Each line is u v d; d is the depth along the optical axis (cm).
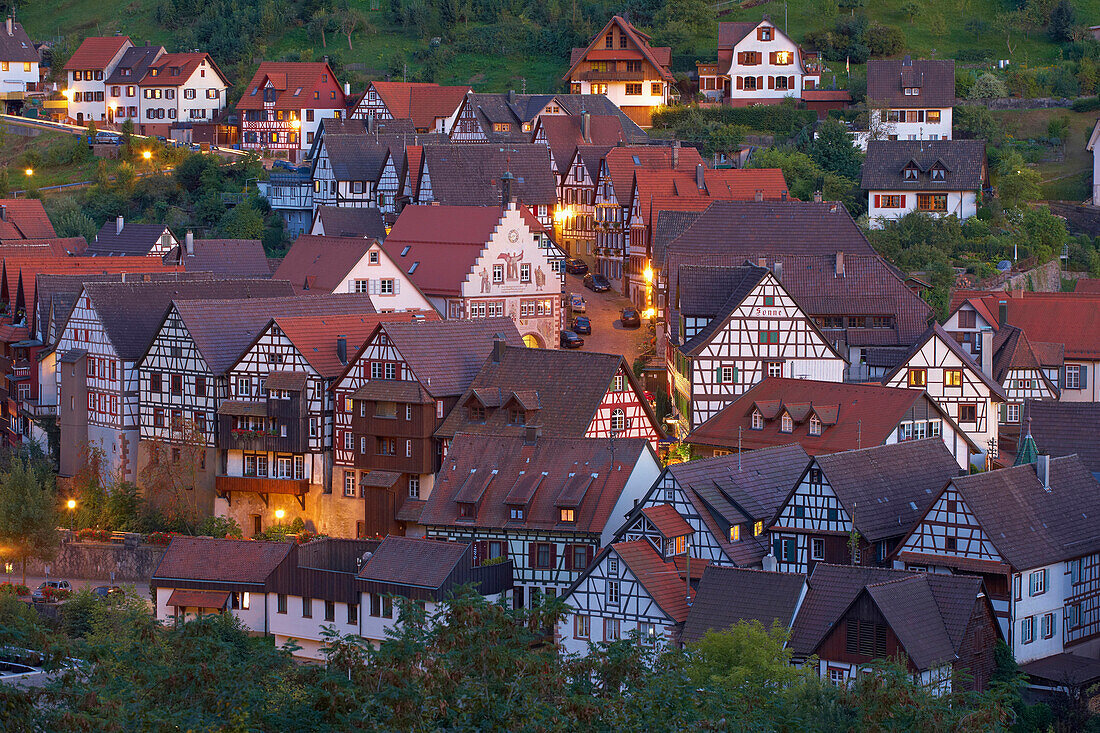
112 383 19762
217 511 18525
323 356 18250
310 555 15825
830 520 14325
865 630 12550
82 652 10244
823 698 10738
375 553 15425
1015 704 12594
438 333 18000
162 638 11100
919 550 14150
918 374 18500
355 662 9525
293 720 9375
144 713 9231
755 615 13088
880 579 12975
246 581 15762
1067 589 14400
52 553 18075
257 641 11219
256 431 18175
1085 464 16988
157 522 18612
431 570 15038
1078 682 13188
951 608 12850
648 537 14412
